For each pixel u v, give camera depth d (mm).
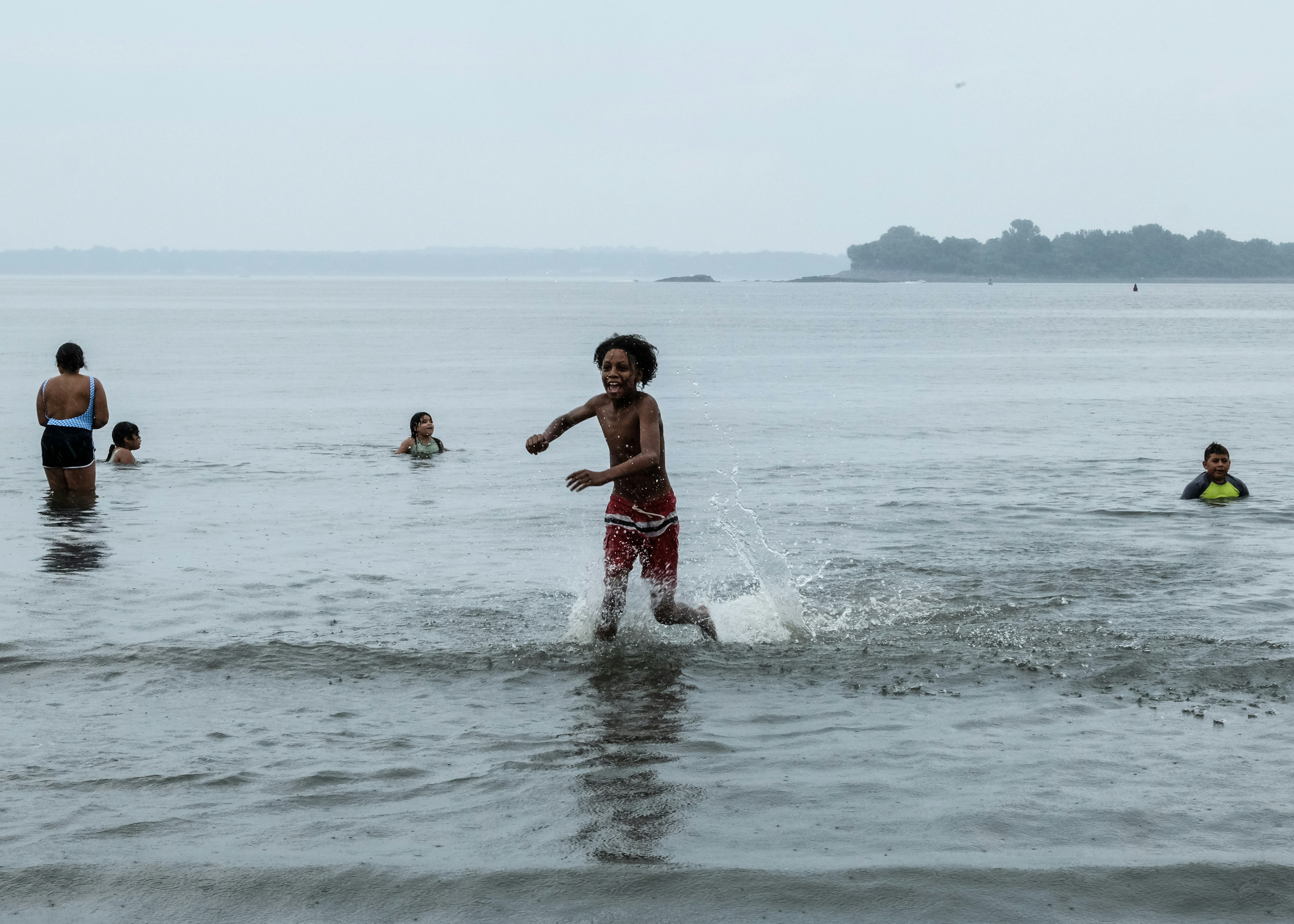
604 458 16859
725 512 12086
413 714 5680
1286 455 16750
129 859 4059
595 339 59906
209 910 3738
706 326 77562
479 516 11898
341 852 4117
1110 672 6332
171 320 82000
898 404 25484
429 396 27781
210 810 4484
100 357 42812
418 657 6664
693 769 4898
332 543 10414
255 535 10789
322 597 8273
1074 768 4891
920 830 4273
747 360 42188
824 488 13781
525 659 6641
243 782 4773
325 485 14102
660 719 5586
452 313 104250
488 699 5934
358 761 5012
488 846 4160
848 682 6203
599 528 11258
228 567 9320
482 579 8922
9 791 4668
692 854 4082
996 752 5098
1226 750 5105
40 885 3877
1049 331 69000
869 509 12195
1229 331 69062
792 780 4762
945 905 3736
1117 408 24234
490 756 5078
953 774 4828
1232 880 3895
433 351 48375
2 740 5281
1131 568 9234
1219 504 12453
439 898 3793
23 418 21828
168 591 8422
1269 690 6016
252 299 158625
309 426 21250
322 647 6832
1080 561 9516
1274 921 3664
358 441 19016
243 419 22531
